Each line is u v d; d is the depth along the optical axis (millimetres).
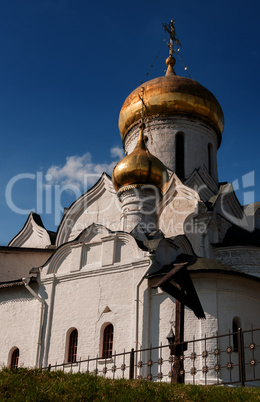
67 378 10180
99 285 18656
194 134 26531
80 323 18484
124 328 17250
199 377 15469
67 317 18969
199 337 16094
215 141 27750
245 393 9102
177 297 12062
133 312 17219
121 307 17656
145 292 17266
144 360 16297
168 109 26422
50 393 8875
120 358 16828
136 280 17656
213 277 16984
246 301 17203
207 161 26594
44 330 19344
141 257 17844
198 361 15750
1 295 21891
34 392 8750
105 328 17922
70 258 20141
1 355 20438
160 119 26594
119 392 9219
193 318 16438
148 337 16656
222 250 21391
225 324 16391
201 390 9336
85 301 18750
